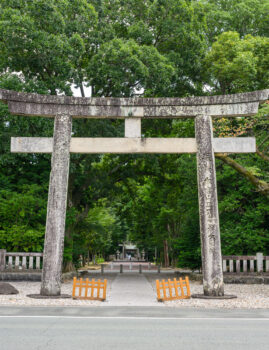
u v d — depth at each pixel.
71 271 23.48
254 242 19.88
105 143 13.57
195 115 13.63
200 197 13.09
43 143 13.44
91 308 10.44
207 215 12.88
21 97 13.42
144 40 21.39
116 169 25.28
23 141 13.41
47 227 12.85
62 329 7.16
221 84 22.34
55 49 18.41
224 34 20.83
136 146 13.56
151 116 13.78
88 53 22.12
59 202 12.98
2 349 5.69
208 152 13.27
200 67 22.95
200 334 6.83
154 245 50.88
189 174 24.02
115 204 40.34
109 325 7.64
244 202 22.00
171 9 21.47
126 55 19.06
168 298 12.13
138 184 36.22
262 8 23.83
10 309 9.97
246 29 25.27
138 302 12.02
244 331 7.11
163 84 20.14
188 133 24.56
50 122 18.70
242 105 13.36
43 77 20.89
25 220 19.12
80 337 6.51
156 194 36.34
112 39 21.09
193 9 22.03
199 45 22.28
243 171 18.09
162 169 26.86
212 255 12.66
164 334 6.81
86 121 21.86
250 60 18.39
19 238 18.23
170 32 21.95
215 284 12.56
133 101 13.73
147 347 5.88
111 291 15.61
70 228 23.89
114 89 21.58
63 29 19.12
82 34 21.17
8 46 18.39
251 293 14.36
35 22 18.88
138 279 22.78
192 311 9.95
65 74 19.48
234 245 20.23
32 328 7.24
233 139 13.37
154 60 19.84
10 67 19.72
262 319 8.54
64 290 15.49
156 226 41.22
